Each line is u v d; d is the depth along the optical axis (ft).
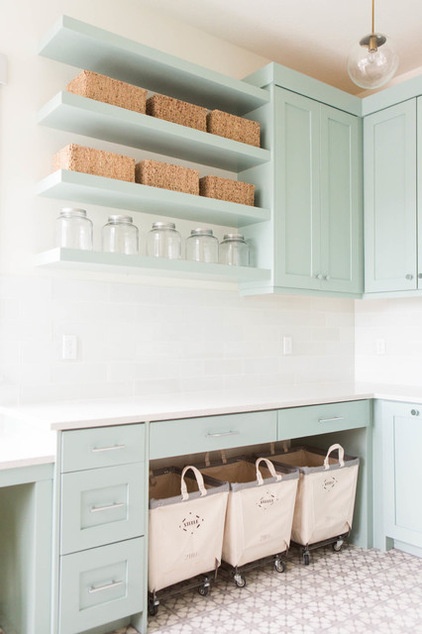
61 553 5.66
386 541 8.82
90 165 6.66
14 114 7.06
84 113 6.70
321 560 8.43
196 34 9.07
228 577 7.79
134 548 6.24
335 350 11.13
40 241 7.22
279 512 7.77
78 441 5.81
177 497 6.70
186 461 8.82
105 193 6.91
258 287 8.82
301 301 10.53
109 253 6.70
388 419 8.84
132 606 6.20
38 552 5.58
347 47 9.64
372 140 9.81
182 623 6.52
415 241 9.08
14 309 7.01
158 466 8.43
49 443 5.84
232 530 7.34
